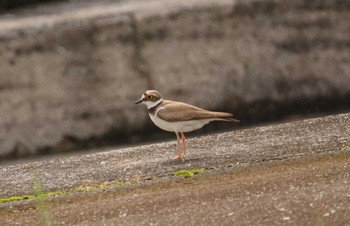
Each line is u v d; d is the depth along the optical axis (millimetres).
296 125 13531
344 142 12227
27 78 16094
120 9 16609
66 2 17953
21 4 17859
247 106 16609
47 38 16234
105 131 16156
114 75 16281
